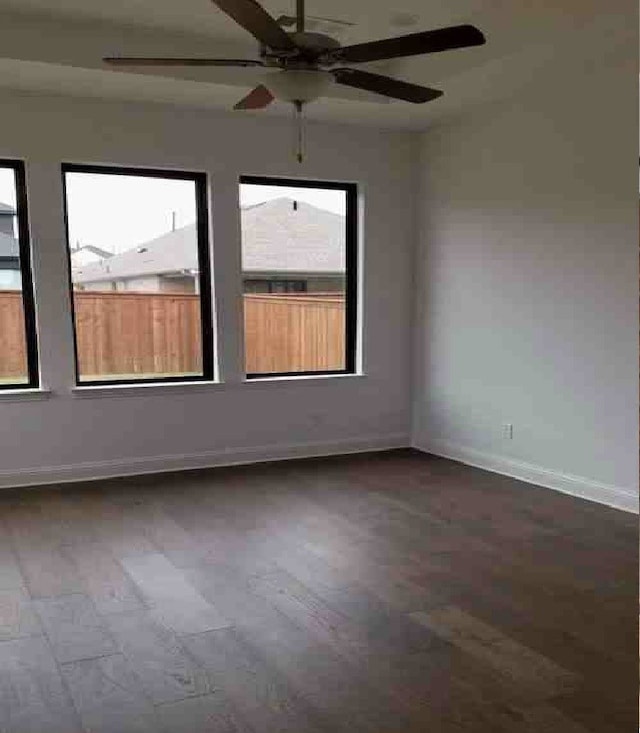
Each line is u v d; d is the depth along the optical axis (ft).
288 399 17.79
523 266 15.40
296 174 17.21
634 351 13.08
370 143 18.01
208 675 7.73
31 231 14.85
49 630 8.78
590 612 9.28
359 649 8.30
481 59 13.19
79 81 13.84
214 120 16.20
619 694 7.37
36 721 6.91
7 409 14.93
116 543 11.86
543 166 14.71
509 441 16.16
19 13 12.41
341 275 18.62
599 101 13.37
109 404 15.85
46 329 15.16
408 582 10.26
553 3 11.80
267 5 12.36
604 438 13.82
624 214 13.07
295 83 8.91
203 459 16.93
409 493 14.85
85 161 15.16
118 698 7.30
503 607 9.43
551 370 14.88
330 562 11.04
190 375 17.02
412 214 18.80
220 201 16.51
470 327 17.10
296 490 15.08
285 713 7.03
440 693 7.39
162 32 13.41
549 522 12.91
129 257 16.20
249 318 17.54
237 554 11.38
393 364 19.06
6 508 13.71
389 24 13.19
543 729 6.77
